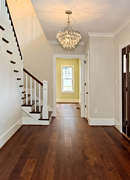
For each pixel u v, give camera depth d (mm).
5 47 2924
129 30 3086
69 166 2135
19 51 4129
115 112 4023
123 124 3500
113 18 3062
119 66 3641
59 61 8648
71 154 2486
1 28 2748
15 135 3348
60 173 1971
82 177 1893
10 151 2574
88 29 3719
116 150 2635
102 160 2301
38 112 4129
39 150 2619
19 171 2008
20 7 5164
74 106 7301
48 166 2129
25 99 4602
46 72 5184
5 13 3094
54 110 5176
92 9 2678
